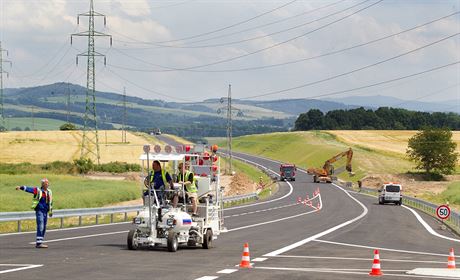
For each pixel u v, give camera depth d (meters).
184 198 31.00
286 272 22.91
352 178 180.38
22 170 126.88
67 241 34.91
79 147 178.12
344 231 48.38
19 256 26.56
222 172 161.75
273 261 27.05
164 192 30.03
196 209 31.56
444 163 172.88
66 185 97.75
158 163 30.17
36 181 101.19
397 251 34.31
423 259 30.03
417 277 22.36
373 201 105.75
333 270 24.05
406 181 164.38
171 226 29.36
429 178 175.00
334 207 87.00
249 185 136.38
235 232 45.41
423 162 175.00
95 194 81.44
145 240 29.48
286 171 168.00
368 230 50.16
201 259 26.70
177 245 29.78
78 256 26.70
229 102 157.38
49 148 171.62
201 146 31.47
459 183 142.38
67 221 55.03
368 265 26.31
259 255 29.70
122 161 154.50
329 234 45.09
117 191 87.69
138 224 29.70
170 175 30.16
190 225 30.38
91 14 124.19
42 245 30.78
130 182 112.50
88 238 37.03
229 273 22.12
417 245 39.00
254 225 53.41
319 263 26.70
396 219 66.00
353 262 27.47
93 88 137.00
